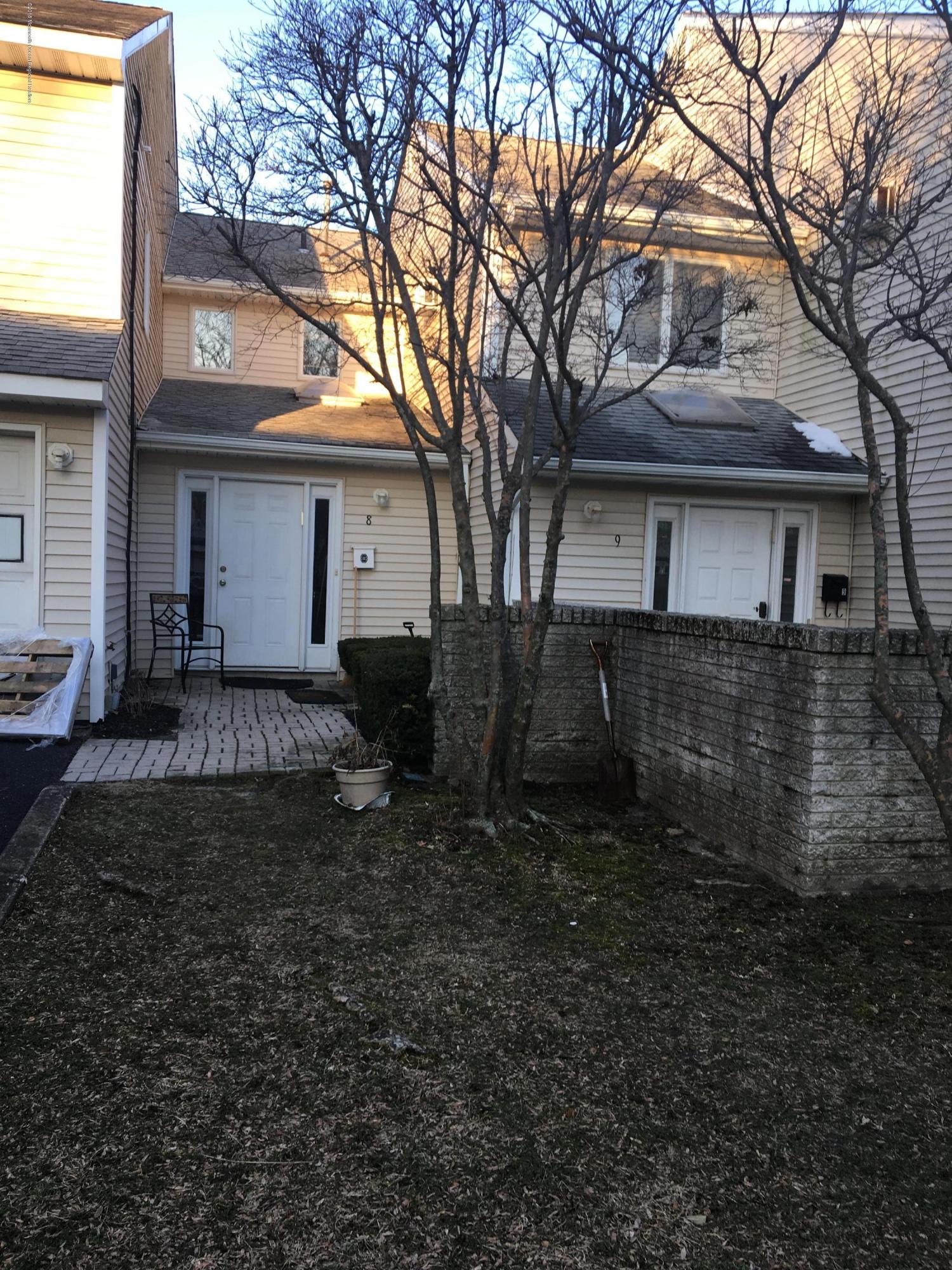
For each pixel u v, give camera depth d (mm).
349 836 5059
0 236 8367
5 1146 2418
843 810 4426
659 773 5879
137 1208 2215
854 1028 3221
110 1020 3084
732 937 3963
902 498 4074
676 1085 2836
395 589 11727
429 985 3436
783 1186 2389
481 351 6398
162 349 13008
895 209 7020
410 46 4676
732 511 10531
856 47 8367
